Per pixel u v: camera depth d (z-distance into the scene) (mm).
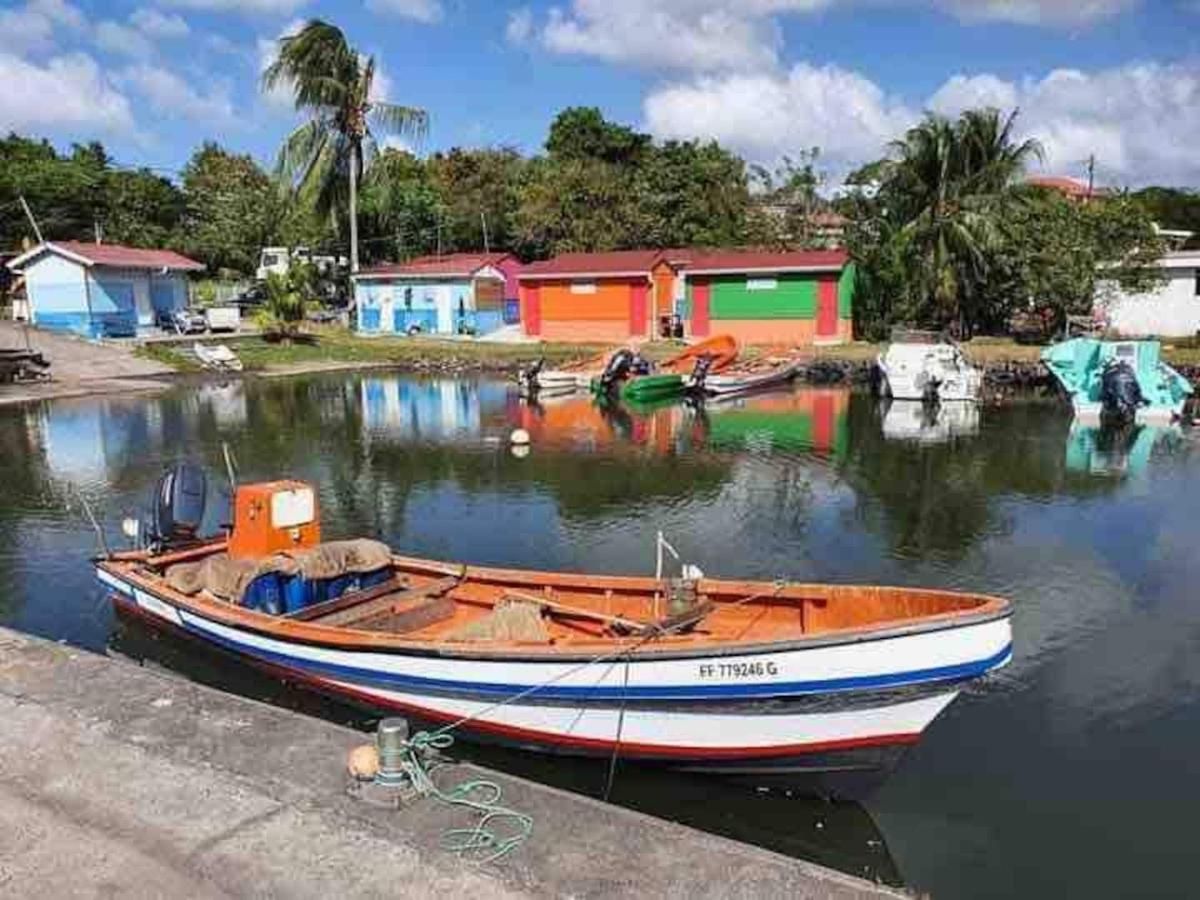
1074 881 6406
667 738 7164
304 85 46281
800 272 40188
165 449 22266
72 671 6871
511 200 59562
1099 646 10312
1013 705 8922
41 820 4988
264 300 51625
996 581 12531
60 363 34875
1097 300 38031
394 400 30875
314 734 5871
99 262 40406
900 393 30047
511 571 9391
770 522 15570
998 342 38000
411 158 66938
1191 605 11555
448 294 47844
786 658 6594
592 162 59500
